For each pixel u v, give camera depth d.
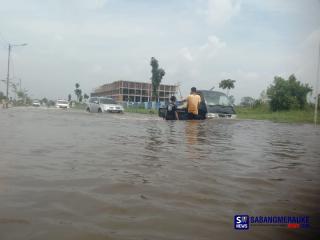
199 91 18.97
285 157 6.21
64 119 15.34
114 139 8.02
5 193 3.47
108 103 27.05
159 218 2.98
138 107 56.94
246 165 5.30
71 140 7.51
